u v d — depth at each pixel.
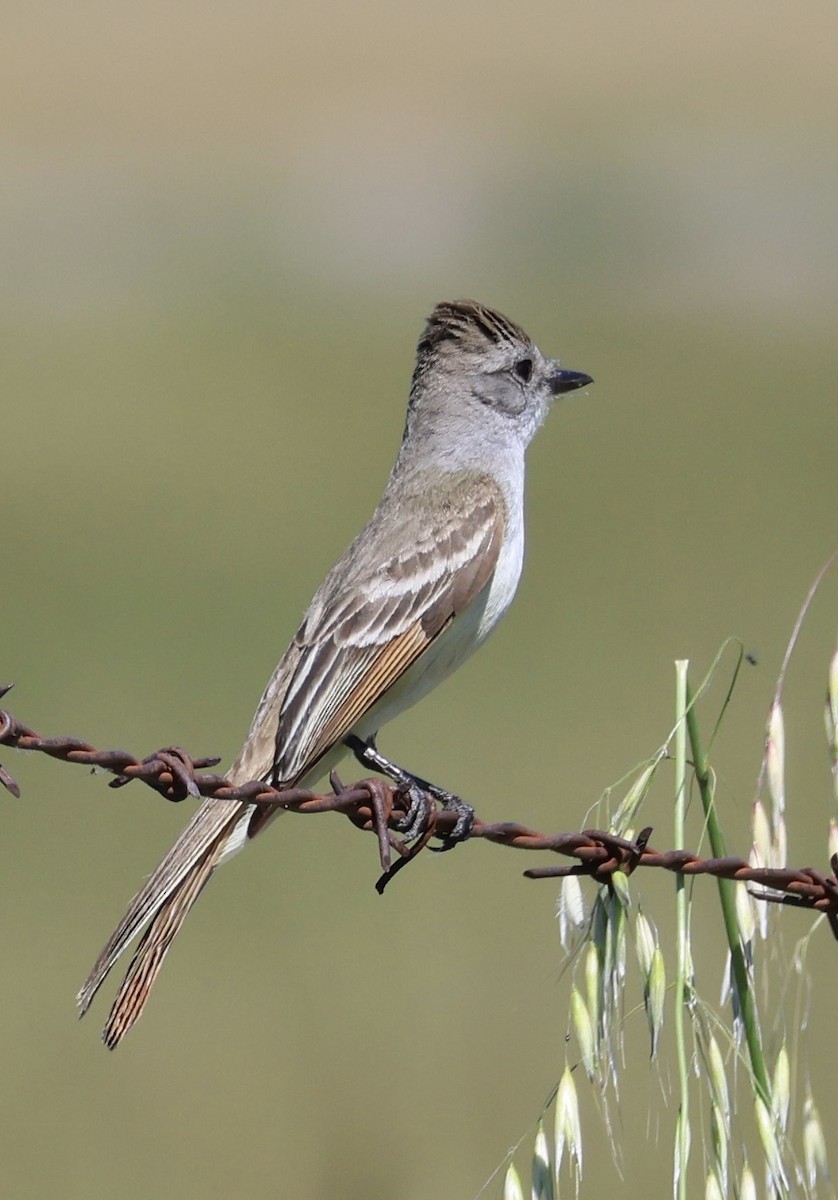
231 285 33.16
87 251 35.56
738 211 36.78
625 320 30.39
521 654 16.17
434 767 13.65
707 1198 5.02
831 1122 9.32
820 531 19.34
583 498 20.70
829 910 5.38
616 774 13.44
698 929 10.51
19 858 12.50
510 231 36.59
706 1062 5.09
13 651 15.95
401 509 7.36
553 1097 5.18
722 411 24.73
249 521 19.86
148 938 6.11
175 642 16.31
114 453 22.53
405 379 26.94
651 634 16.48
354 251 35.78
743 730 14.32
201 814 6.26
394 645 7.04
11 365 27.19
